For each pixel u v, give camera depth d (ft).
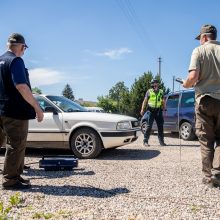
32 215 13.56
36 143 31.14
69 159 23.61
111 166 25.45
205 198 15.96
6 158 17.51
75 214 13.67
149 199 15.83
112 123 29.81
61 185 18.90
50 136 30.66
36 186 18.61
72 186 18.62
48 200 15.76
